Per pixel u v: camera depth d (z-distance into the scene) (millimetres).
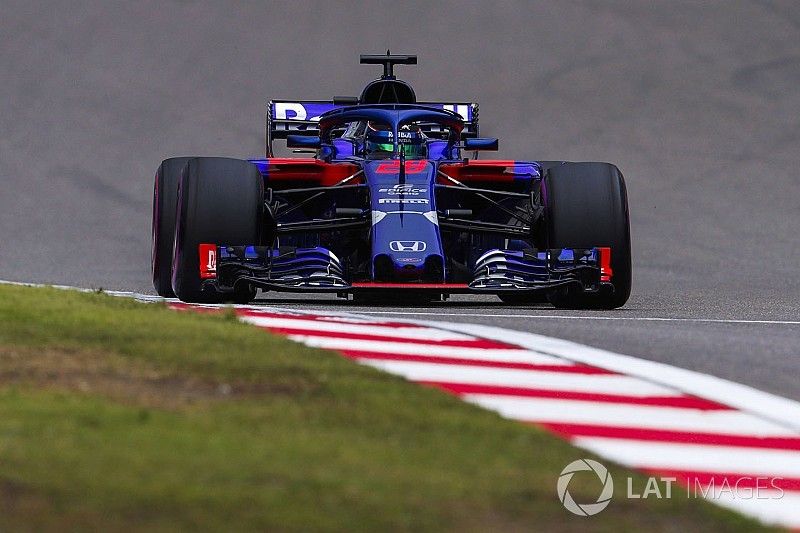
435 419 16297
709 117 75500
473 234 37500
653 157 69688
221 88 79875
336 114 38531
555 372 20953
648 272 47875
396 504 12555
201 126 74500
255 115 76375
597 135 73125
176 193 37562
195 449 14008
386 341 23781
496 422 16375
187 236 32781
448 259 36344
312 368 19125
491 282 32500
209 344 20594
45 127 73500
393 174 35188
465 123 42406
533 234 35625
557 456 14883
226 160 33812
